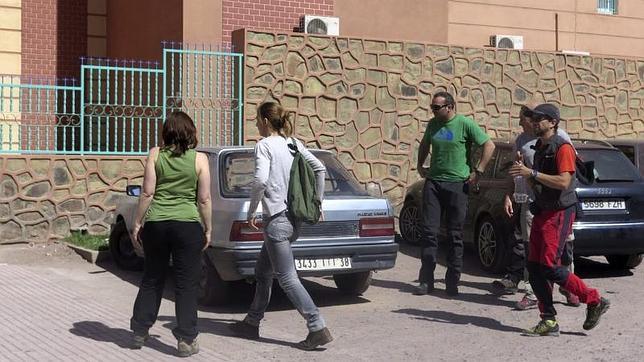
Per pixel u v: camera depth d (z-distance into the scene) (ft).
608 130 55.93
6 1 52.03
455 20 60.54
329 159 32.78
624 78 56.29
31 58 56.18
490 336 26.37
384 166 49.16
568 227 25.90
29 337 25.54
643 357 23.76
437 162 32.68
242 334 25.96
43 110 49.85
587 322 26.22
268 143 24.25
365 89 48.62
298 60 46.96
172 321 28.02
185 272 23.75
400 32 54.70
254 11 49.88
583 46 65.51
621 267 39.22
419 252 42.83
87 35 58.18
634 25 67.77
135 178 44.19
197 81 45.01
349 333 26.78
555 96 54.08
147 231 23.82
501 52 52.37
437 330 27.22
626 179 35.94
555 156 25.73
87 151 43.78
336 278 33.24
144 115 44.34
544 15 63.98
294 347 24.91
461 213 32.63
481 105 51.88
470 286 34.91
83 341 25.13
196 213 23.95
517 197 30.01
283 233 24.17
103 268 38.17
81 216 43.27
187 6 47.67
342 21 52.90
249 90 45.75
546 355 24.04
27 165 42.19
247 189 29.63
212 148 31.76
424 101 50.24
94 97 50.55
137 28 53.72
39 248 41.63
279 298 32.40
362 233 29.68
